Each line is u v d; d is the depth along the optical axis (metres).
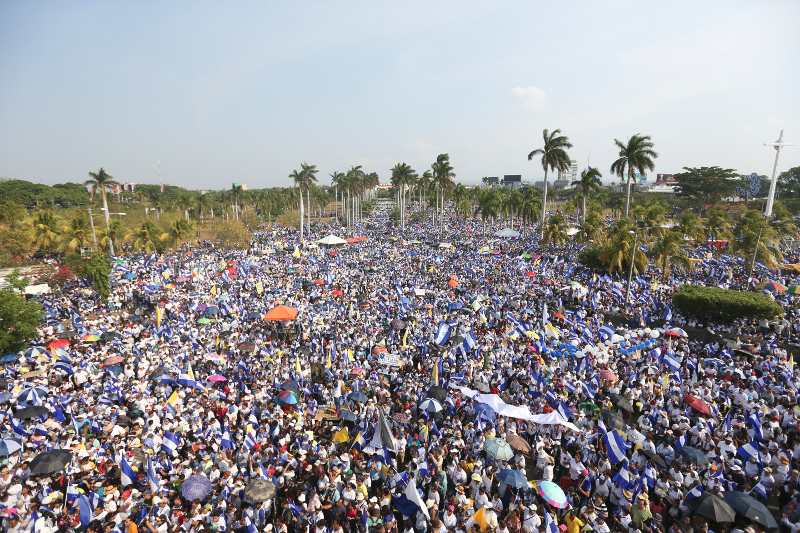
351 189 118.38
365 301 37.81
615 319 33.72
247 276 47.88
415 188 155.50
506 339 25.41
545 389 19.34
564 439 16.33
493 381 20.61
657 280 42.31
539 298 38.44
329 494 12.95
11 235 55.97
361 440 15.88
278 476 13.85
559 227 59.50
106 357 24.27
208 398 19.75
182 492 11.71
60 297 40.66
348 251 70.00
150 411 18.33
